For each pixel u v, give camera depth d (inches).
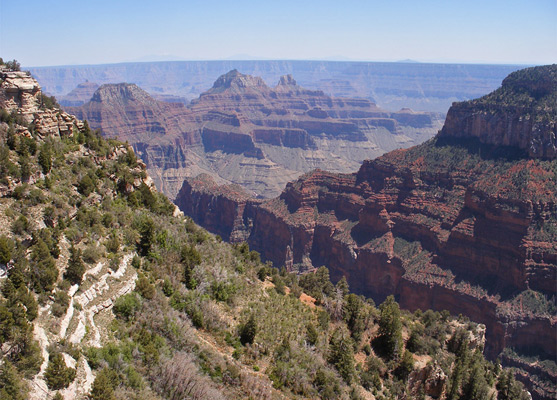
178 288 2218.3
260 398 1839.3
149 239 2329.0
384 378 2459.4
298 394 1996.8
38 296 1545.3
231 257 2987.2
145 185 2957.7
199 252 2672.2
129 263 2139.5
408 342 2770.7
